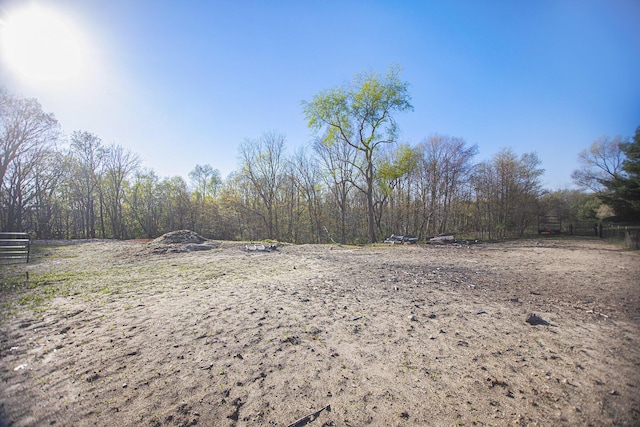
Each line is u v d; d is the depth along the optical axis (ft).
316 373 9.24
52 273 26.21
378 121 70.54
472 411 7.49
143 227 115.85
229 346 11.05
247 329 12.70
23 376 8.93
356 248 51.90
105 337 11.82
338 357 10.28
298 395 8.13
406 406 7.68
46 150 72.13
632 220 59.82
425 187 93.35
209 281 22.75
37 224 90.58
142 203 119.65
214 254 40.73
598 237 71.10
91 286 20.90
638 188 53.78
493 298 17.67
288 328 12.84
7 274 25.70
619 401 7.82
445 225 94.94
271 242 57.82
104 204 109.60
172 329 12.66
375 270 27.68
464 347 11.05
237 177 108.17
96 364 9.68
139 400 7.84
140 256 38.99
